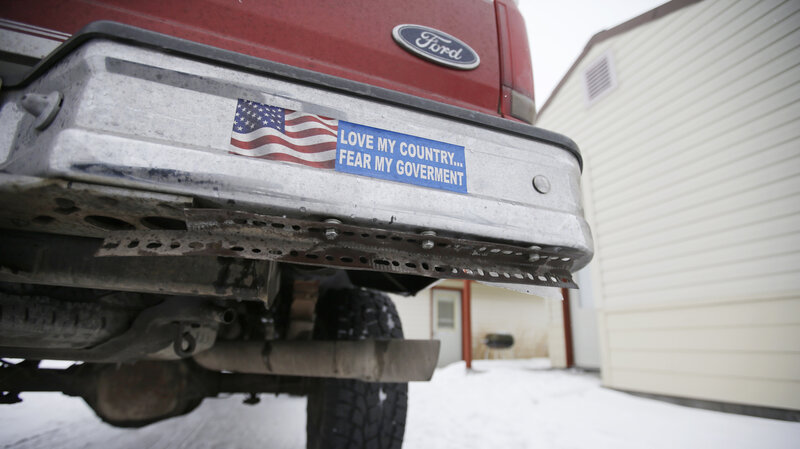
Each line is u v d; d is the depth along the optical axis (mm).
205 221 754
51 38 877
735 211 4098
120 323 1083
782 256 3693
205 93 838
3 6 865
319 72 1011
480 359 10539
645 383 4633
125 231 775
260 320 1807
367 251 873
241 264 923
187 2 993
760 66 4098
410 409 4039
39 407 3375
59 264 812
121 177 720
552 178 1131
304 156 876
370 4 1208
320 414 1646
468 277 940
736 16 4371
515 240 1014
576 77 6543
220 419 3121
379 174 931
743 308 3891
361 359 1300
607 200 5562
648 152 5098
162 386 1977
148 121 779
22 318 914
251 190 800
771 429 3158
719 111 4387
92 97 759
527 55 1471
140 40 809
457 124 1066
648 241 4910
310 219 852
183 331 1196
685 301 4375
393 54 1204
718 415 3719
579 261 1130
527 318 11633
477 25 1378
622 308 5043
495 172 1065
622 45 5738
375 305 1888
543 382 5504
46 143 732
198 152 787
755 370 3719
